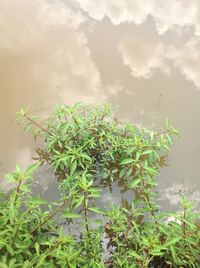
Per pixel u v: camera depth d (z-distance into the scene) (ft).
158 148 15.49
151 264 11.03
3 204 10.85
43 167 14.16
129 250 10.48
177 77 20.80
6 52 20.39
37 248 9.32
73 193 10.60
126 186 13.83
